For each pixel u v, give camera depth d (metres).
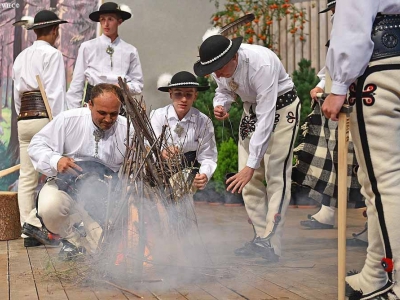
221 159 7.33
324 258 4.06
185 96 4.36
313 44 8.52
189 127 4.43
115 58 5.75
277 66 3.85
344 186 2.62
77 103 5.75
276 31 8.77
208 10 9.02
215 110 4.27
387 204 2.53
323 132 4.43
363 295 2.68
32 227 4.67
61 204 3.81
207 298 3.00
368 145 2.57
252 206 4.20
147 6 8.79
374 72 2.52
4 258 4.20
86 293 3.13
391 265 2.52
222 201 7.45
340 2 2.54
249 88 3.86
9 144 7.62
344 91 2.56
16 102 5.39
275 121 4.01
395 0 2.51
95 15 5.75
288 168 4.06
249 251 4.11
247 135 4.12
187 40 8.96
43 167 3.75
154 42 8.83
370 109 2.54
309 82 7.31
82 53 5.73
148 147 3.36
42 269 3.73
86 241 3.96
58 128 3.81
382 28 2.52
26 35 7.71
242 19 4.30
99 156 3.82
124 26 8.71
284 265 3.81
